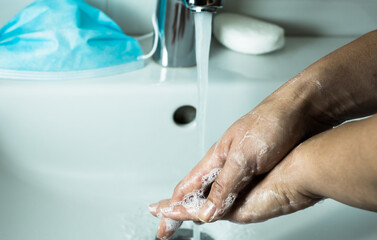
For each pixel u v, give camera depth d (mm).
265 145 350
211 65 616
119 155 580
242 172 354
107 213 554
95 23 578
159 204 420
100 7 646
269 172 360
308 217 562
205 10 464
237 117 593
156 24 587
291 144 360
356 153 273
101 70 563
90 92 539
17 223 510
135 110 560
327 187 298
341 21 732
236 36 637
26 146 547
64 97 534
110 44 565
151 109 563
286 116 361
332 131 308
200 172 389
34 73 541
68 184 566
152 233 541
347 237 533
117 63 572
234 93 579
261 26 658
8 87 521
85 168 574
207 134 598
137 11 661
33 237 500
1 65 530
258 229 551
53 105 535
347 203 297
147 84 557
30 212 526
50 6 549
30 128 540
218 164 380
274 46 646
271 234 544
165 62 599
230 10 696
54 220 526
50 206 541
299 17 719
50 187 557
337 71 382
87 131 558
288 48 689
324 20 727
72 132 554
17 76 539
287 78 597
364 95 386
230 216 381
